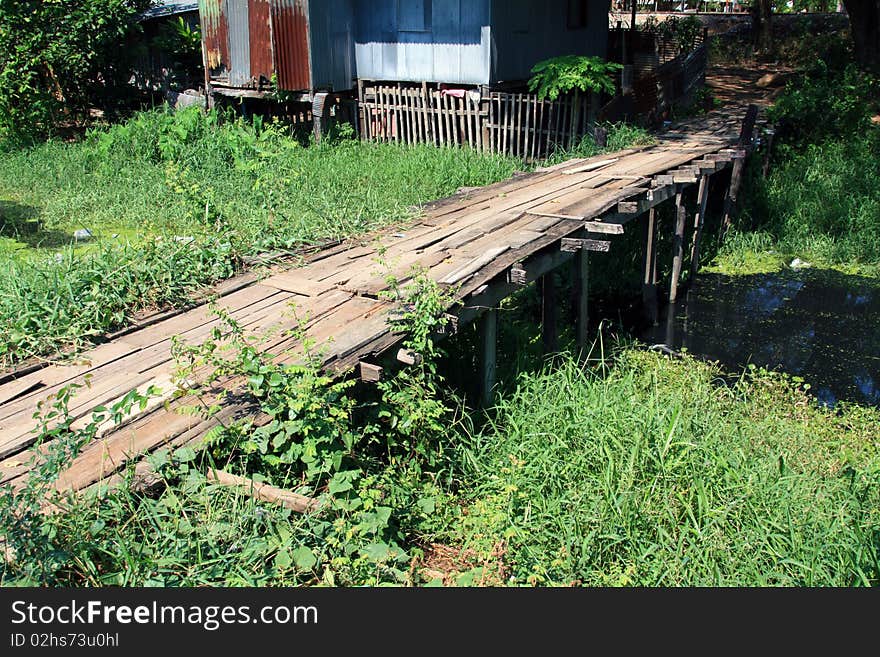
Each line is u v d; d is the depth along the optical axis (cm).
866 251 1321
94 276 666
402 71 1695
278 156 1430
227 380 548
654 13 3459
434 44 1633
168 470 450
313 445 480
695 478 572
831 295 1201
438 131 1723
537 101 1545
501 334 900
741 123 1698
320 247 827
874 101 1939
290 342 593
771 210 1442
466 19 1578
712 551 512
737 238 1395
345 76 1727
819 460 684
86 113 1914
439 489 579
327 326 620
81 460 459
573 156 1425
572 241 789
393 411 584
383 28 1692
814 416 803
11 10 1717
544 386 741
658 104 1741
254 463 505
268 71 1698
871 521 555
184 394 502
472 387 763
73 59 1764
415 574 479
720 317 1121
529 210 913
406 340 606
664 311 1145
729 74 2580
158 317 656
